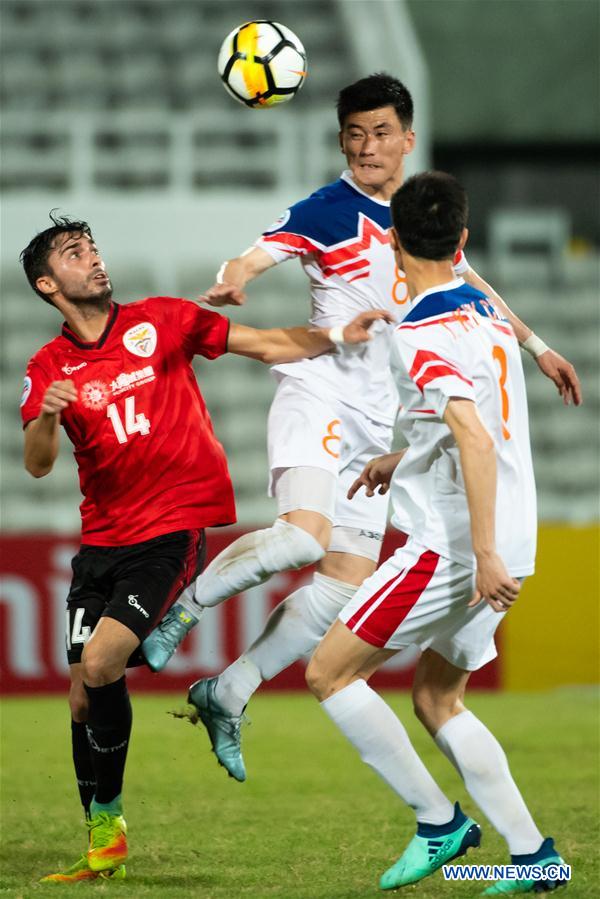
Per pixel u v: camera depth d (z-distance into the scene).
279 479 19.11
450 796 23.09
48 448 17.33
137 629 16.69
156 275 62.44
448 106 81.75
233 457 57.41
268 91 19.34
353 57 72.56
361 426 19.67
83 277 17.39
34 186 67.88
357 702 15.45
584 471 60.38
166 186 68.94
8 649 39.06
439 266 15.30
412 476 15.45
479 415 14.46
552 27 81.94
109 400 17.41
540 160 82.38
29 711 35.75
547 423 62.16
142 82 72.56
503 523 15.02
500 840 18.97
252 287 62.75
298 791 24.05
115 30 74.94
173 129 65.19
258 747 29.69
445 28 82.00
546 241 82.12
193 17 75.88
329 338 18.50
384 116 18.77
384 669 40.41
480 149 82.31
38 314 61.72
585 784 24.19
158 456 17.42
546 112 81.88
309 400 19.36
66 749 29.30
